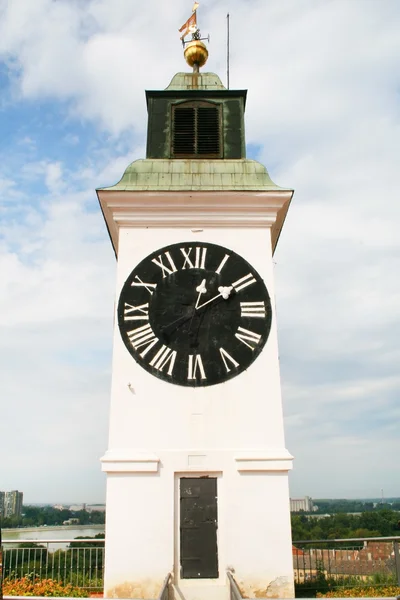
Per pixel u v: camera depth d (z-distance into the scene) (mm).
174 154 19125
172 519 14375
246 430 15172
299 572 17656
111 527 14312
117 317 16281
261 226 17391
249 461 14781
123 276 16734
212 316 16281
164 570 14031
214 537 14352
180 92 20031
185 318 16250
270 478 14719
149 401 15375
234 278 16750
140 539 14234
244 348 15961
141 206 17344
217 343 16000
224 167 18469
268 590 13914
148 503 14484
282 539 14273
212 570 14109
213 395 15461
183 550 14242
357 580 17281
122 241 17156
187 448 14953
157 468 14703
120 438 15039
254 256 17031
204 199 17359
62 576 17750
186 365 15727
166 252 17016
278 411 15359
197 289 16578
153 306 16391
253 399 15453
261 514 14445
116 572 14023
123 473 14680
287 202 17500
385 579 17266
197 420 15227
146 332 16109
